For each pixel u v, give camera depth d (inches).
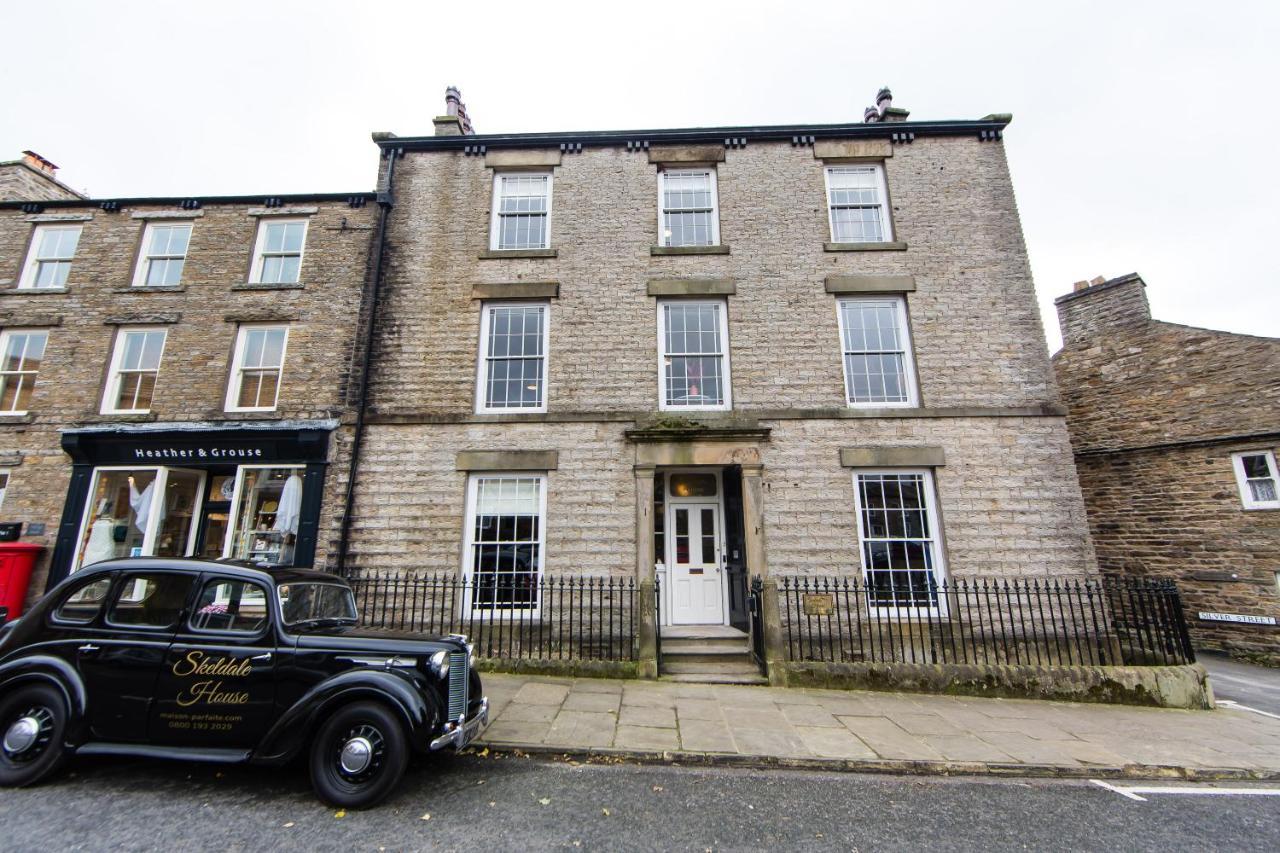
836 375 379.2
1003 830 157.8
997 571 344.5
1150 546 452.1
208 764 187.2
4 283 430.6
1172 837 155.6
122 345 415.2
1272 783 195.3
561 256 408.8
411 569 355.6
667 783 184.4
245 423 374.9
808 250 404.8
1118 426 481.7
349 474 370.0
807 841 149.4
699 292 395.2
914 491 361.1
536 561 358.6
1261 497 404.5
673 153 427.5
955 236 404.2
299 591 192.1
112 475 389.1
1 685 171.2
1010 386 374.3
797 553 348.8
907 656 335.0
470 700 193.5
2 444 391.9
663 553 376.5
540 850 141.5
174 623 177.3
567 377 384.2
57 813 153.6
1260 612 393.7
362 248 419.8
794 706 260.5
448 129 452.4
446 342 394.9
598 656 339.0
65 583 183.8
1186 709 276.7
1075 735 232.8
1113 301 498.9
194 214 436.8
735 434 360.8
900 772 197.8
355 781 162.4
